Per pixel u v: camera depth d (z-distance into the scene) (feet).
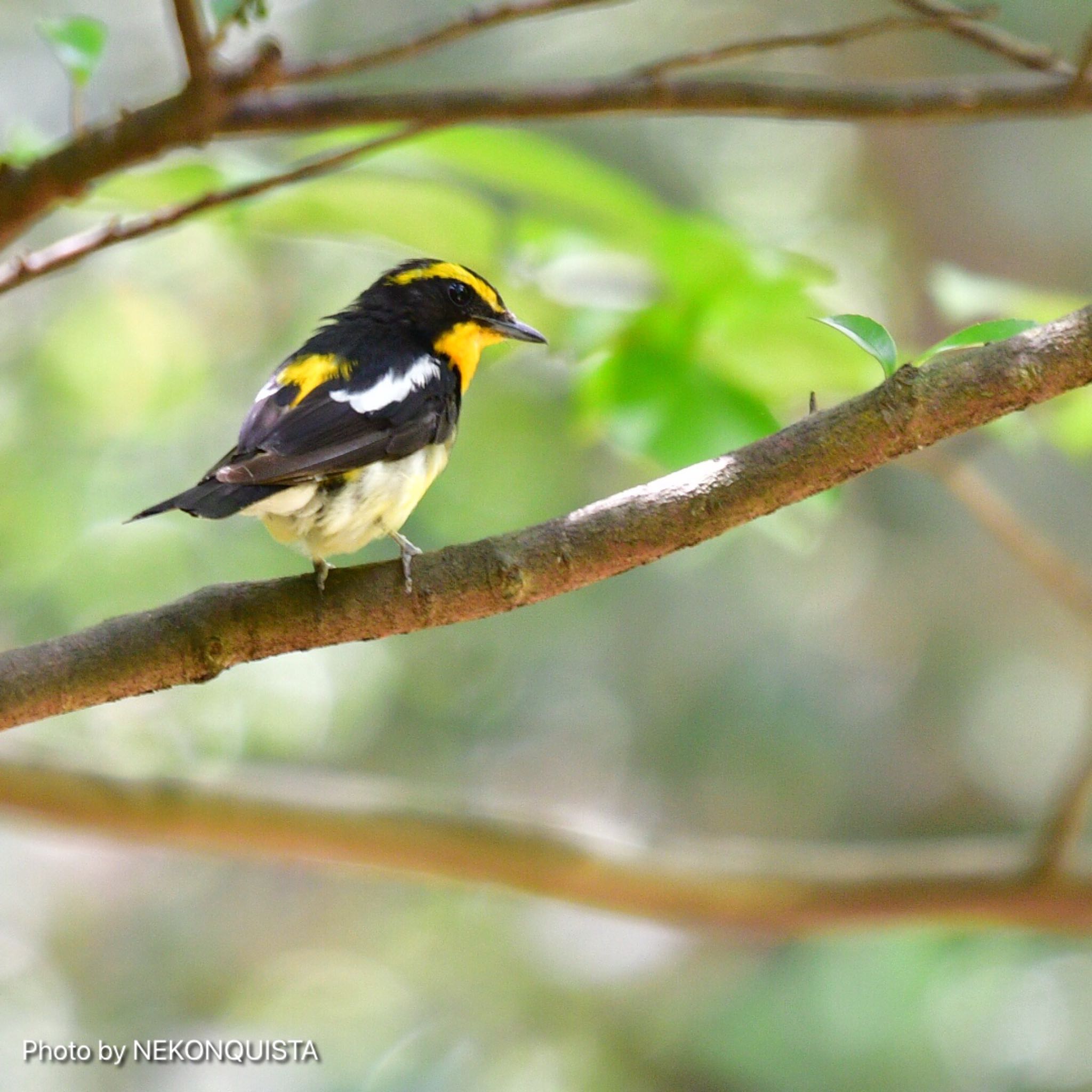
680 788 51.47
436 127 18.57
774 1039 42.09
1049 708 52.60
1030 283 57.98
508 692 49.73
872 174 57.47
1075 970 41.93
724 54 18.89
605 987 48.42
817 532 23.94
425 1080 46.47
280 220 24.66
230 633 15.97
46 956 53.72
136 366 42.27
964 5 32.01
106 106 52.44
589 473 42.42
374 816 26.61
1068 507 52.90
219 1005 53.42
